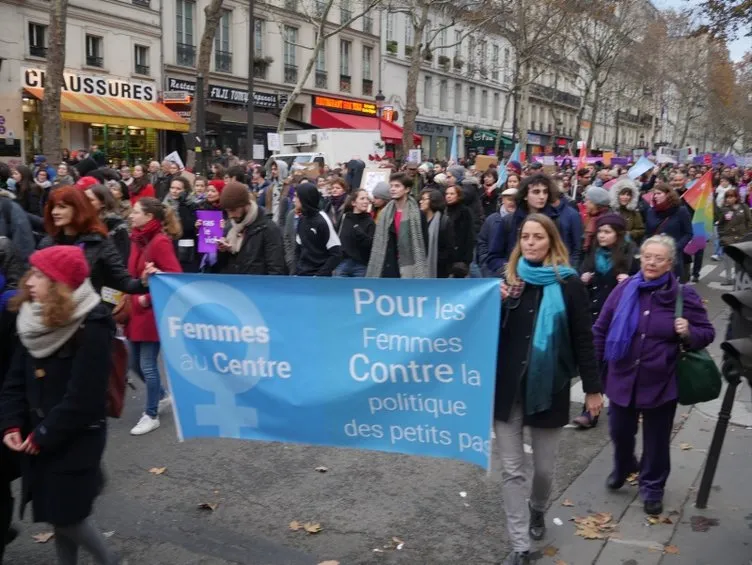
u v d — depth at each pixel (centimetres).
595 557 395
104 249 463
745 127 8269
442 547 408
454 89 4850
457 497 473
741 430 583
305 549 405
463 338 371
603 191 634
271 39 3394
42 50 2392
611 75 5419
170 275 405
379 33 4116
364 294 382
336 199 1101
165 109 2809
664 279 434
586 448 555
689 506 454
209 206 852
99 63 2602
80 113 2364
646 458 442
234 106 3250
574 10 3575
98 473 334
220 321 402
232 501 463
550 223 374
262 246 605
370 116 4075
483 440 375
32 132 2395
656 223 836
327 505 459
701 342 425
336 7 3681
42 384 318
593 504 459
